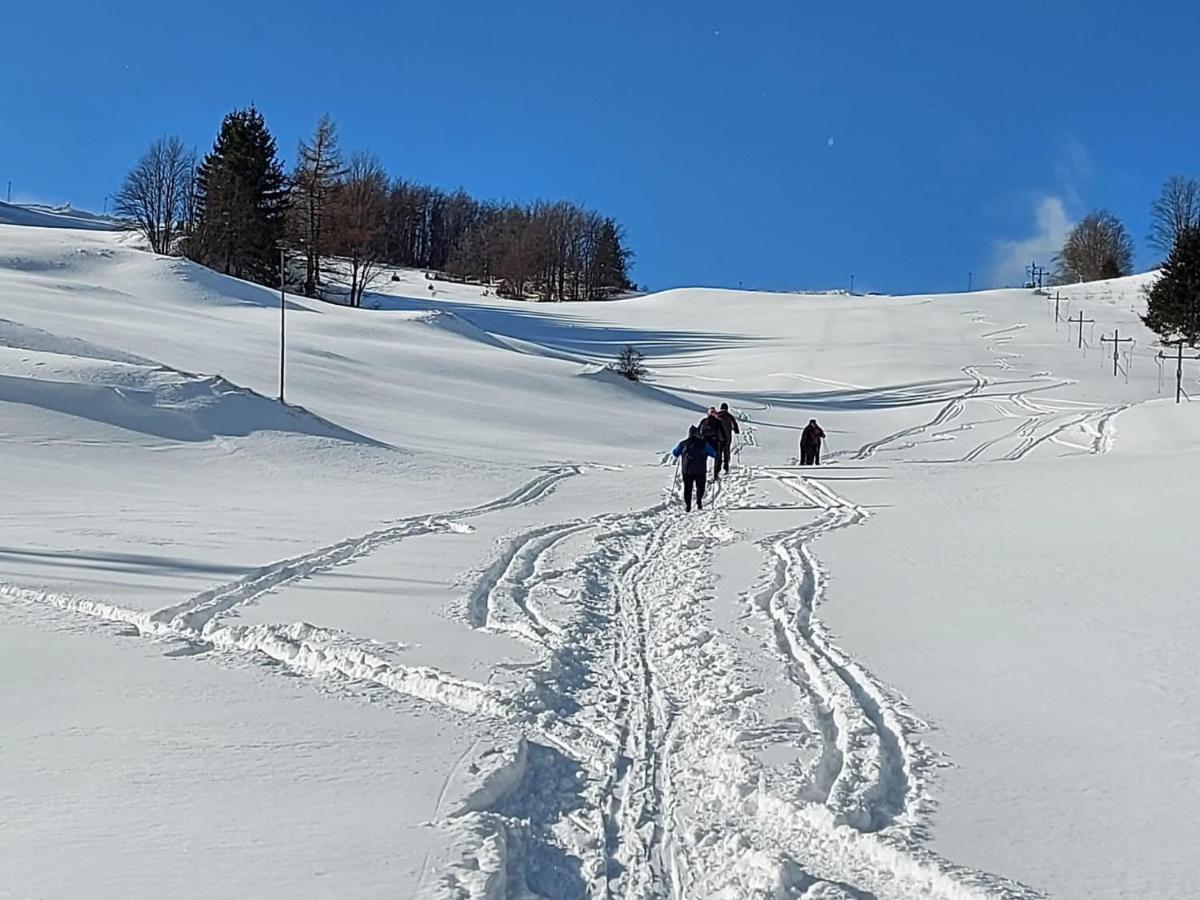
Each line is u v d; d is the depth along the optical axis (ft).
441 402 132.87
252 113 297.12
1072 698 23.07
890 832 16.11
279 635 29.68
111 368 92.32
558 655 27.71
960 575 37.86
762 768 19.15
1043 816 16.76
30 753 20.10
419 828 16.62
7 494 62.13
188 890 14.34
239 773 19.17
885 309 343.46
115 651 28.48
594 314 347.77
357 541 46.73
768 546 46.42
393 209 506.07
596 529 53.42
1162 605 31.65
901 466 87.20
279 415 93.15
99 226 471.62
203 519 54.54
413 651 27.81
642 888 15.28
